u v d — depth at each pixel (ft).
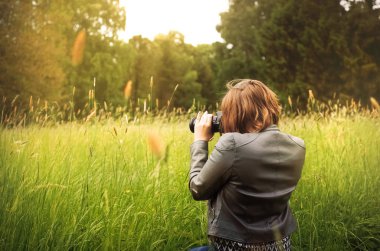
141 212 9.37
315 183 12.31
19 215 8.43
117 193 9.94
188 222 10.94
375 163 14.06
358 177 13.35
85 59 96.73
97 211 9.37
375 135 17.43
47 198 9.05
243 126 6.15
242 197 5.74
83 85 90.43
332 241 10.93
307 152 14.97
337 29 69.10
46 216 8.80
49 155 11.57
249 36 103.45
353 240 11.37
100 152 13.05
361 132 17.98
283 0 77.92
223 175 5.73
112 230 8.98
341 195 12.39
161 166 11.55
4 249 8.09
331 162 13.84
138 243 9.02
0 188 8.75
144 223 9.68
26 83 71.00
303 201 11.87
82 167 11.66
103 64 99.04
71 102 15.92
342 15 71.20
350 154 14.28
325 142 15.12
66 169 10.66
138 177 11.11
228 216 5.81
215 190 5.87
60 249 8.39
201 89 162.50
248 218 5.81
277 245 5.89
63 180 9.78
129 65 121.49
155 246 9.49
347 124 18.69
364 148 14.49
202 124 6.53
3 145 11.20
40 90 72.54
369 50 67.97
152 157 11.98
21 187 8.77
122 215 9.49
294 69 76.28
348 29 68.18
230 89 6.42
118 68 106.22
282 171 5.88
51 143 13.04
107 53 100.58
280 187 5.88
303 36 72.18
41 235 8.53
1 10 71.26
